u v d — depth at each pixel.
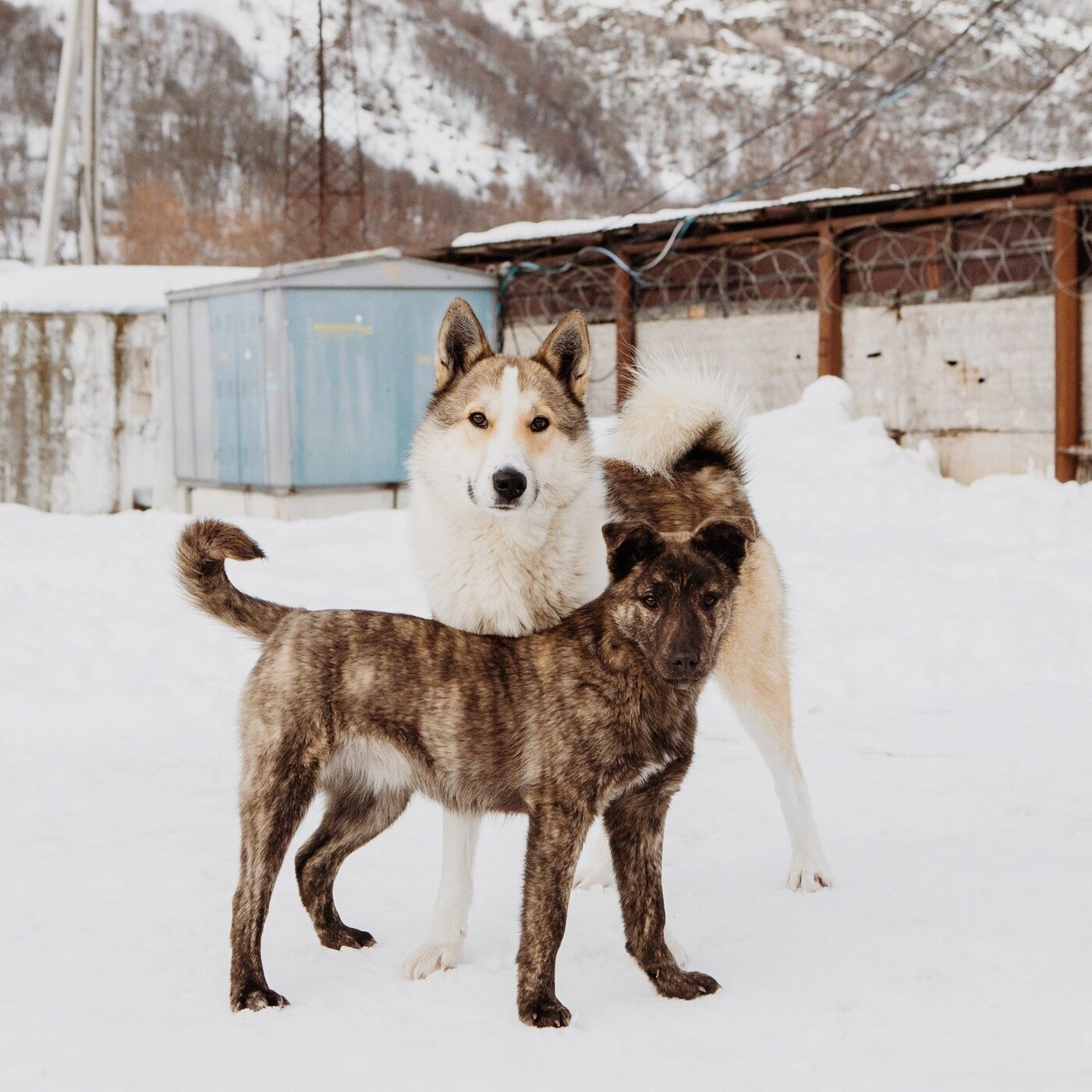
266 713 3.57
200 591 3.79
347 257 15.22
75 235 70.81
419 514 4.30
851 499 12.23
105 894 4.27
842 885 4.29
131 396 17.42
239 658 7.88
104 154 82.25
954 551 9.68
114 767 5.96
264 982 3.45
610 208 95.62
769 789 5.50
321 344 14.75
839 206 14.59
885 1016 3.21
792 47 156.25
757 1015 3.26
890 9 158.00
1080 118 76.75
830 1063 2.93
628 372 5.24
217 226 68.88
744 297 16.06
